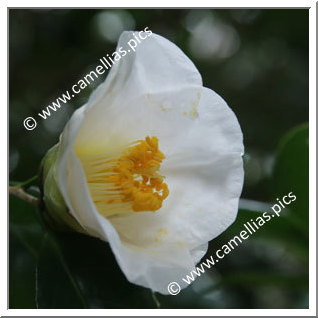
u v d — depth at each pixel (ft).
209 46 1.79
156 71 0.84
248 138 1.69
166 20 1.50
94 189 0.83
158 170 0.86
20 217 0.92
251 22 1.74
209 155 0.86
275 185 1.07
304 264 1.12
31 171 1.28
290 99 1.80
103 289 0.83
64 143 0.77
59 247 0.84
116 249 0.76
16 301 0.91
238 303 1.34
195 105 0.86
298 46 1.77
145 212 0.85
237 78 1.84
